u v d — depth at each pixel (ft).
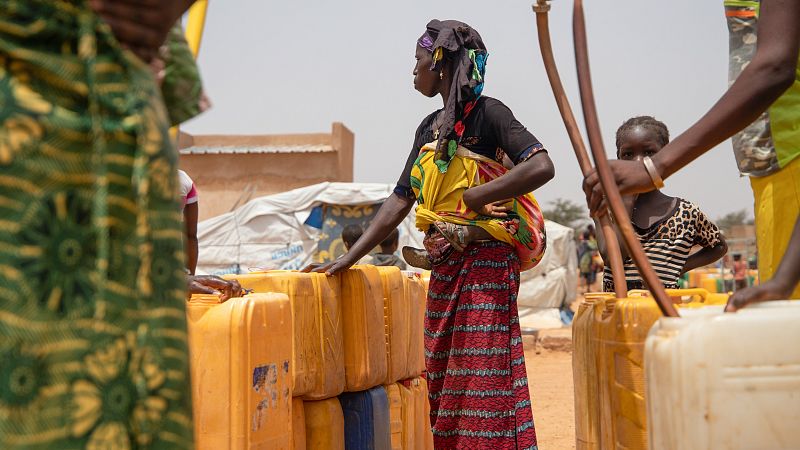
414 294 15.97
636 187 7.21
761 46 6.97
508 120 12.14
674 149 7.09
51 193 4.45
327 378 12.07
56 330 4.37
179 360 4.85
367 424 13.26
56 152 4.47
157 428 4.66
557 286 65.67
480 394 11.99
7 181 4.32
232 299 9.57
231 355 9.28
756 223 8.76
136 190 4.72
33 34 4.51
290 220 65.31
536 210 12.82
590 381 9.07
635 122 14.05
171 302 4.88
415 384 16.07
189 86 6.23
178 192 5.15
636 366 7.91
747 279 65.26
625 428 8.04
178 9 5.46
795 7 6.86
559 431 22.70
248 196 84.12
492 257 12.19
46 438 4.29
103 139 4.63
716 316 5.28
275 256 65.31
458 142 12.41
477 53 12.50
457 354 12.21
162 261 4.84
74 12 4.64
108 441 4.47
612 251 8.38
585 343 9.30
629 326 7.95
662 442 5.59
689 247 13.25
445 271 12.53
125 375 4.58
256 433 9.47
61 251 4.44
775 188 8.36
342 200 64.64
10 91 4.40
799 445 5.16
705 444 5.19
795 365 5.19
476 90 12.25
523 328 47.98
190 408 4.94
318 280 12.06
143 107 4.82
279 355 10.08
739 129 7.03
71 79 4.58
